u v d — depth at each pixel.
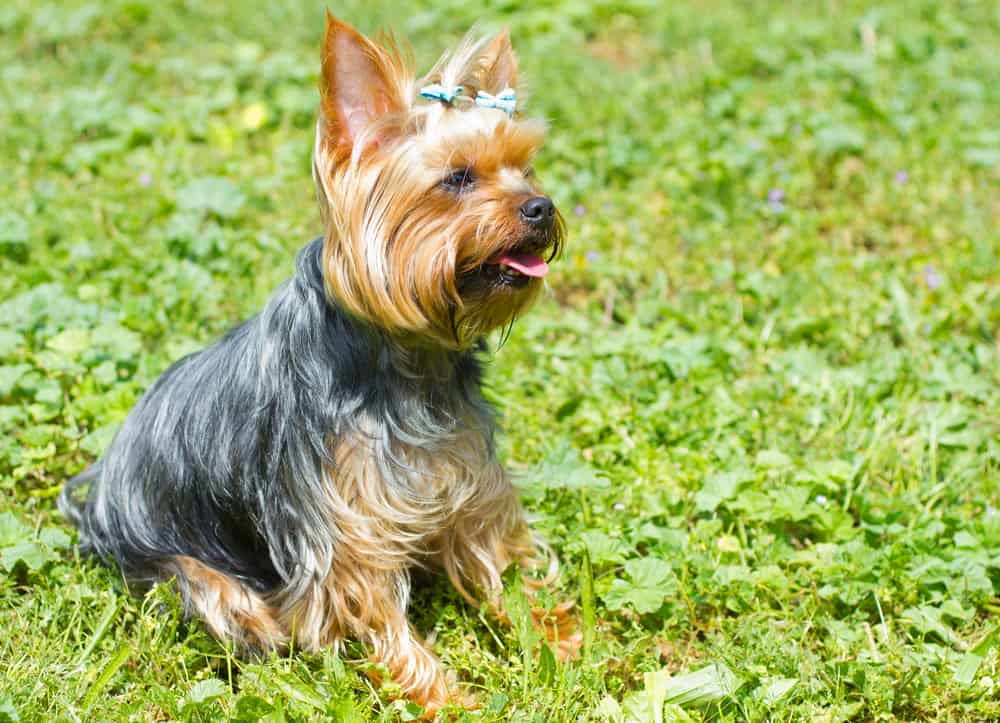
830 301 1.41
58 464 1.20
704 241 1.49
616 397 1.29
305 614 1.06
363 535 1.04
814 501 1.18
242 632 1.08
